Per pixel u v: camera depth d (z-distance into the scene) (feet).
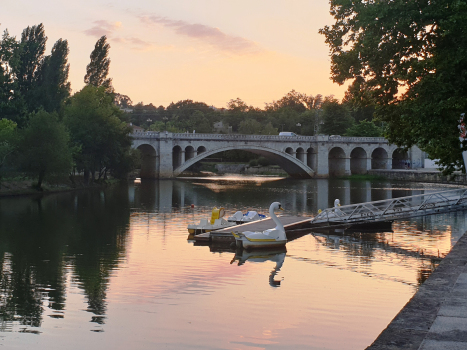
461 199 144.25
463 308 37.01
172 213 195.93
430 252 114.52
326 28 101.45
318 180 470.39
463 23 84.12
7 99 307.37
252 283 85.20
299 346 57.52
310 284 84.28
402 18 89.86
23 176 279.49
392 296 76.95
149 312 69.56
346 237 137.59
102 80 420.77
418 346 30.30
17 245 121.60
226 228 135.64
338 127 622.13
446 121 90.58
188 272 93.50
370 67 97.50
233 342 58.70
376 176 485.97
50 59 352.90
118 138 339.57
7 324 65.21
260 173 622.95
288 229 143.43
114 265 99.50
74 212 194.39
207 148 469.98
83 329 63.26
